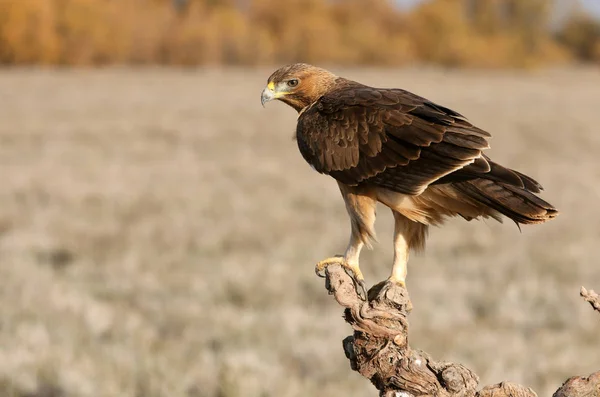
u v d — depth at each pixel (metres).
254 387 10.25
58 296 13.65
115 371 10.80
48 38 92.81
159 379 10.54
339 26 115.50
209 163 31.47
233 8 116.12
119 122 45.59
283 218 21.08
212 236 18.66
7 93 62.88
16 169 28.31
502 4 140.75
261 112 55.12
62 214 20.88
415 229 5.74
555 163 33.41
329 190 25.92
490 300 14.51
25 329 11.94
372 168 5.62
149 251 17.27
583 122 51.88
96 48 96.81
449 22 123.25
